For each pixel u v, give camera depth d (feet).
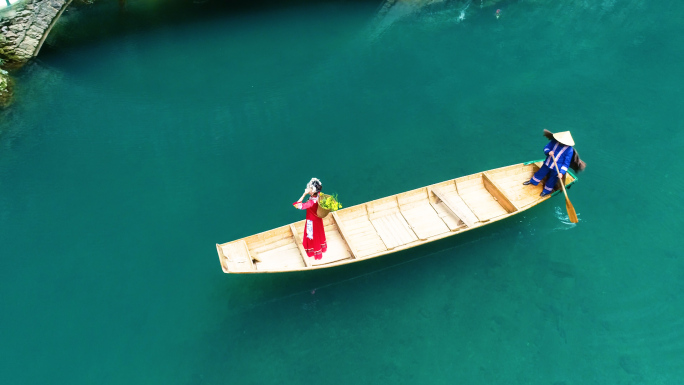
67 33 55.72
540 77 49.08
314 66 51.01
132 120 43.88
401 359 28.76
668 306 30.78
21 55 49.67
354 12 60.70
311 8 61.93
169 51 53.42
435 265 33.42
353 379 27.73
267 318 30.50
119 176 38.70
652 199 37.06
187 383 27.48
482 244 34.63
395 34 55.93
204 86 48.16
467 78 49.08
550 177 34.86
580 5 61.36
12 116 43.75
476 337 29.68
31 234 34.22
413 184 38.42
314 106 45.80
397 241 32.81
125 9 61.00
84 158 40.06
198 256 33.37
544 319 30.45
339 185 38.32
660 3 61.46
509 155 40.83
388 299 31.58
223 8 62.28
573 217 33.50
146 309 30.55
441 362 28.58
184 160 40.29
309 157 40.70
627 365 28.25
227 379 27.71
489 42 54.49
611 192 37.70
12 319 29.68
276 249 31.76
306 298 31.58
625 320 30.25
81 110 44.70
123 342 29.01
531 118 44.21
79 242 33.94
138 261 32.99
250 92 47.47
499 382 27.71
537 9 60.59
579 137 42.01
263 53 53.11
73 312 30.19
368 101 46.34
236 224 35.32
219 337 29.50
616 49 52.90
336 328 30.17
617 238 34.68
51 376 27.37
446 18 58.80
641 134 42.16
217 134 42.75
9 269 32.17
